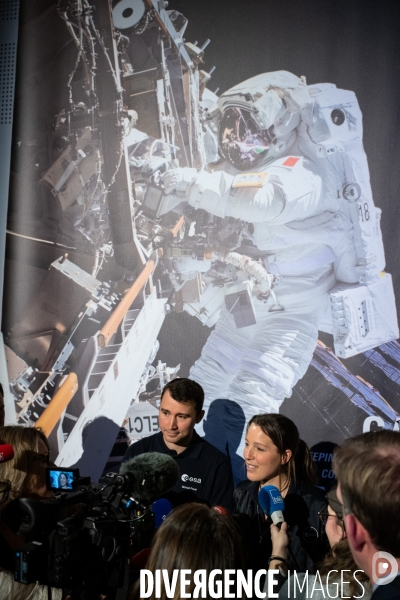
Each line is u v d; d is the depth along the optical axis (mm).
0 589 1174
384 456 858
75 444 2617
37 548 1034
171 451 2061
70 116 2703
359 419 2391
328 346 2434
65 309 2680
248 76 2543
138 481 1187
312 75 2494
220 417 2506
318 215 2459
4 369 2707
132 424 2578
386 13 2447
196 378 2539
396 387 2365
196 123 2580
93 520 1047
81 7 2699
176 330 2572
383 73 2438
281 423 1794
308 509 1747
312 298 2455
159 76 2609
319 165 2465
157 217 2605
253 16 2557
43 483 1390
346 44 2475
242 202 2525
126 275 2629
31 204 2738
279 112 2508
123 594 1098
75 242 2688
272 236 2492
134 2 2646
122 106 2645
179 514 1021
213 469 2016
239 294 2518
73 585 1049
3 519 1138
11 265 2744
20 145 2760
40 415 2654
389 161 2414
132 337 2609
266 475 1762
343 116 2459
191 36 2598
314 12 2510
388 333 2385
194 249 2566
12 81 2777
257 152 2520
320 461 2402
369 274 2410
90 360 2639
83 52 2693
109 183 2652
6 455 1180
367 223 2422
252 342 2496
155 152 2611
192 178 2576
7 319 2727
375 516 817
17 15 2783
